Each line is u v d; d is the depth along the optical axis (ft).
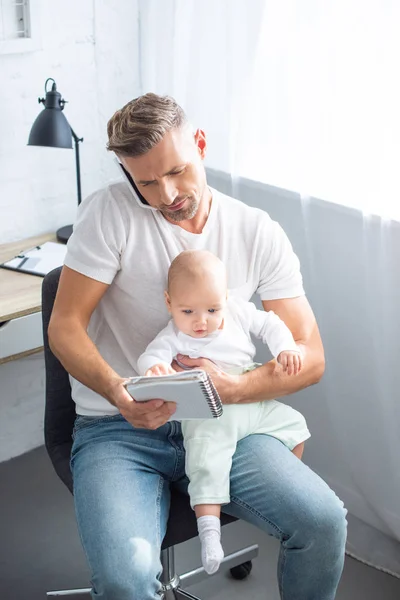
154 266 6.16
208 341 6.07
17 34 8.45
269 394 6.11
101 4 8.92
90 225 6.14
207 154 8.90
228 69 8.20
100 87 9.27
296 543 5.70
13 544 8.19
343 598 7.55
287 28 7.66
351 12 7.09
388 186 7.07
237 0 7.94
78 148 8.84
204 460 5.86
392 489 7.88
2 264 8.45
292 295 6.40
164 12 8.79
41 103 8.82
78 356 5.99
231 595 7.60
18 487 9.04
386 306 7.30
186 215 6.01
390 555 7.95
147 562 5.41
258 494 5.82
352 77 7.22
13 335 7.84
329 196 7.70
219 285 5.85
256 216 6.37
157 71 9.14
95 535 5.46
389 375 7.48
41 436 9.73
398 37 6.77
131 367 6.32
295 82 7.71
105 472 5.83
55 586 7.68
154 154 5.68
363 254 7.54
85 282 6.12
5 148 8.71
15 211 9.01
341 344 7.98
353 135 7.35
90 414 6.33
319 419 8.46
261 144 8.26
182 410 5.55
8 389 9.25
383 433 7.80
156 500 5.88
